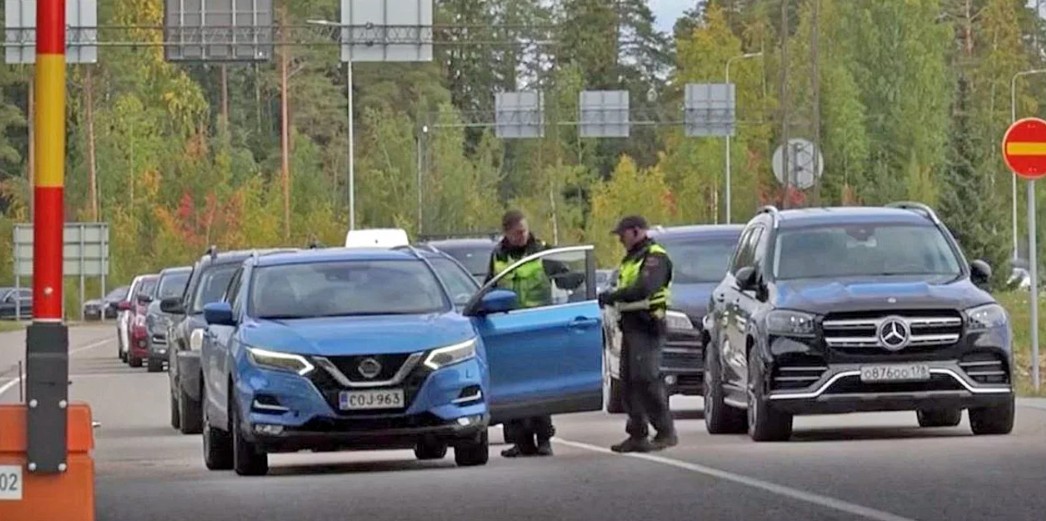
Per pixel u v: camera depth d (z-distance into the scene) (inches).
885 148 6840.6
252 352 1053.2
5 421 704.4
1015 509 802.2
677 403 1752.0
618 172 6510.8
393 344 1045.8
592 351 1179.9
